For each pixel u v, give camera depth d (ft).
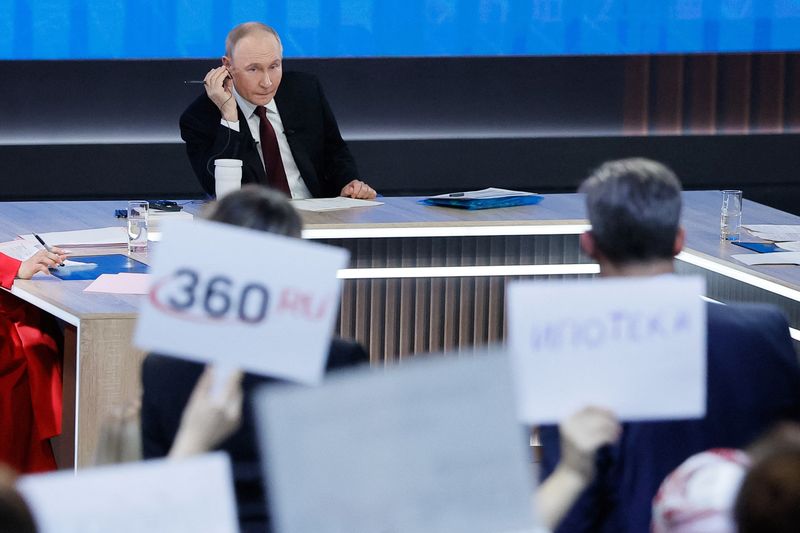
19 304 29.19
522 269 35.63
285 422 9.98
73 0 54.49
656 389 13.16
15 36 54.34
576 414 13.03
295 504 10.00
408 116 59.00
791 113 61.00
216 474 9.89
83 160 55.62
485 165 59.26
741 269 30.30
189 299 13.01
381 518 10.12
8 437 29.27
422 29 57.67
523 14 58.29
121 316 25.43
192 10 55.42
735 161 60.54
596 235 17.25
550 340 12.94
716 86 60.34
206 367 16.30
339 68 57.67
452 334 35.60
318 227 33.71
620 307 13.02
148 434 16.56
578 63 59.41
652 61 59.77
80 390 25.54
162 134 56.80
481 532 10.27
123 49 55.42
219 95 36.47
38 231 33.47
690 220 37.06
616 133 60.44
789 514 7.93
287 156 38.68
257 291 13.00
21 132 55.57
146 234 31.71
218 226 13.00
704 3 59.31
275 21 56.08
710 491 11.94
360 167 58.23
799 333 28.66
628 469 16.70
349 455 10.07
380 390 10.14
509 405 10.32
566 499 13.20
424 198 38.73
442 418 10.21
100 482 9.64
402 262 34.83
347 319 34.94
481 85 59.16
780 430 8.59
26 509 7.86
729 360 17.20
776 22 59.88
